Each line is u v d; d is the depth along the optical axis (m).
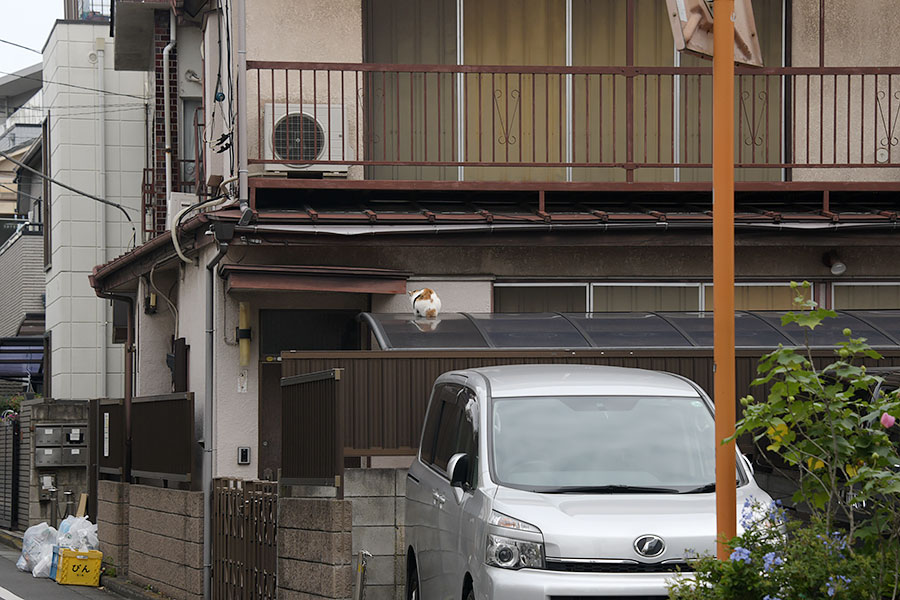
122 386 87.88
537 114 49.88
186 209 46.19
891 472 18.56
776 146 50.56
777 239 44.28
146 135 79.75
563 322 41.97
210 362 44.94
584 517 24.44
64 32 87.19
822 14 46.94
